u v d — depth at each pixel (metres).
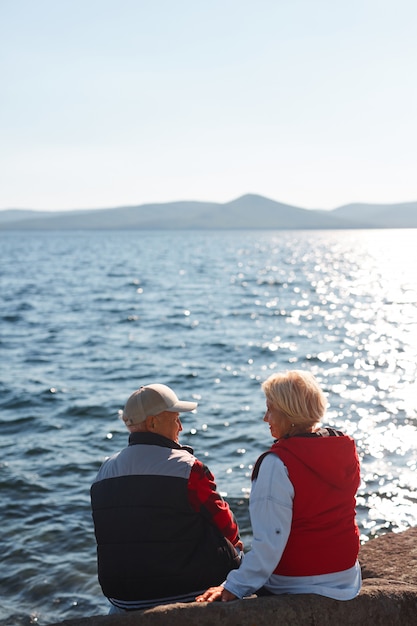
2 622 6.08
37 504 8.80
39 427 12.85
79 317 32.66
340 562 3.05
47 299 41.47
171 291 47.59
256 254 119.69
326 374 18.64
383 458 10.90
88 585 6.75
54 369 19.25
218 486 9.61
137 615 2.80
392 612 3.12
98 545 3.38
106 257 106.00
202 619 2.82
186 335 26.72
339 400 15.30
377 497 9.20
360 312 35.34
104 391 16.25
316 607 2.94
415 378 17.81
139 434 3.43
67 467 10.38
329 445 3.01
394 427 12.78
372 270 75.44
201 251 134.00
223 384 17.36
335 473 3.00
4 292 45.91
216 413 14.02
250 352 22.55
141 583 3.28
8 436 12.23
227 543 3.44
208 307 37.44
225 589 2.99
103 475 3.41
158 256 109.81
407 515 8.61
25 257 105.69
